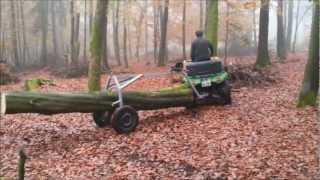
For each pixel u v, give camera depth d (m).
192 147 9.95
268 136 10.20
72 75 28.66
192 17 43.78
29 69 41.06
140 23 41.62
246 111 12.79
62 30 55.84
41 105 10.67
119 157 9.76
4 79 25.23
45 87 20.95
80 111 11.33
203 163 8.88
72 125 13.12
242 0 22.09
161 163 9.16
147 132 11.47
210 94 13.49
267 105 13.50
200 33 13.75
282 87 17.05
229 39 39.75
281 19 32.34
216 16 17.55
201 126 11.53
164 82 19.89
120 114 11.43
